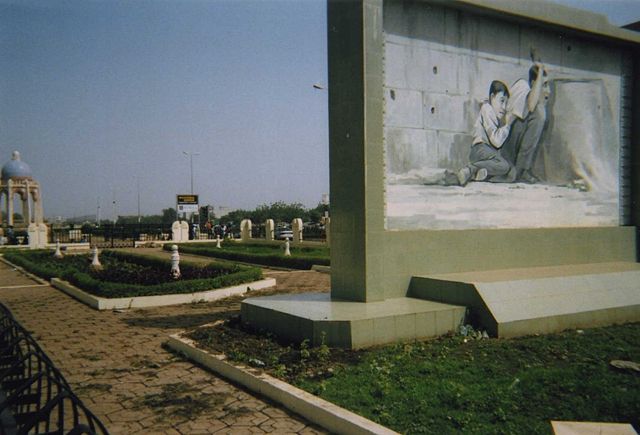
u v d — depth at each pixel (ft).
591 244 32.89
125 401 17.10
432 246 26.86
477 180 28.89
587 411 13.74
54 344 25.03
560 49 32.27
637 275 28.04
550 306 23.58
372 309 22.45
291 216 217.77
